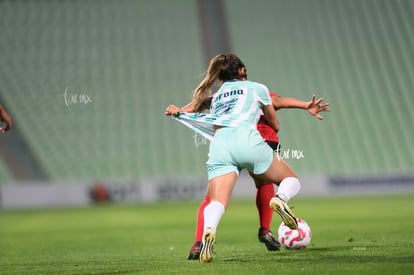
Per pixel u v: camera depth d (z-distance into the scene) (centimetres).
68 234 4291
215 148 1984
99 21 12056
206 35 12144
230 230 4150
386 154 10375
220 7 12775
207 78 2139
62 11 12088
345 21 12606
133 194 8731
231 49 11950
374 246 2481
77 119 10231
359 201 7506
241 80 2138
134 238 3806
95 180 9331
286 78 11538
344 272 1691
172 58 11588
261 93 2045
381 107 11138
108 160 9706
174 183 8862
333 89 11400
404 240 2748
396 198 8069
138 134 10175
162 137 10194
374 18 12675
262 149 1958
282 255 2253
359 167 10162
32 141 9744
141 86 10969
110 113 10431
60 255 2812
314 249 2444
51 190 8494
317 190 9162
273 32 12350
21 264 2417
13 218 6234
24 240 3847
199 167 9812
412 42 12262
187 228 4550
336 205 6800
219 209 1905
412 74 11694
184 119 2130
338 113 10988
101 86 10825
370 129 10756
